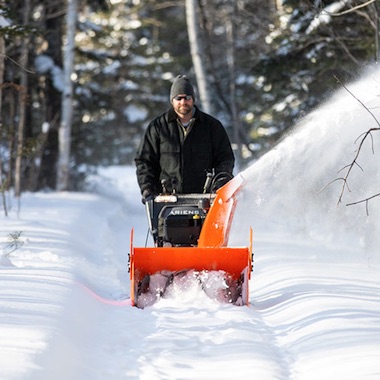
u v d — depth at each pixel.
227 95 79.56
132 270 16.89
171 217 18.52
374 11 30.09
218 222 17.86
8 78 54.25
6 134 41.97
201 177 19.88
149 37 108.31
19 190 46.69
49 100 66.50
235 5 71.62
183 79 19.58
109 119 94.12
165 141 19.86
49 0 61.94
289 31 39.34
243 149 74.38
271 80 42.34
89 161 78.75
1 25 30.19
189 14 55.31
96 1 66.00
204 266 17.47
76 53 67.75
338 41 33.38
